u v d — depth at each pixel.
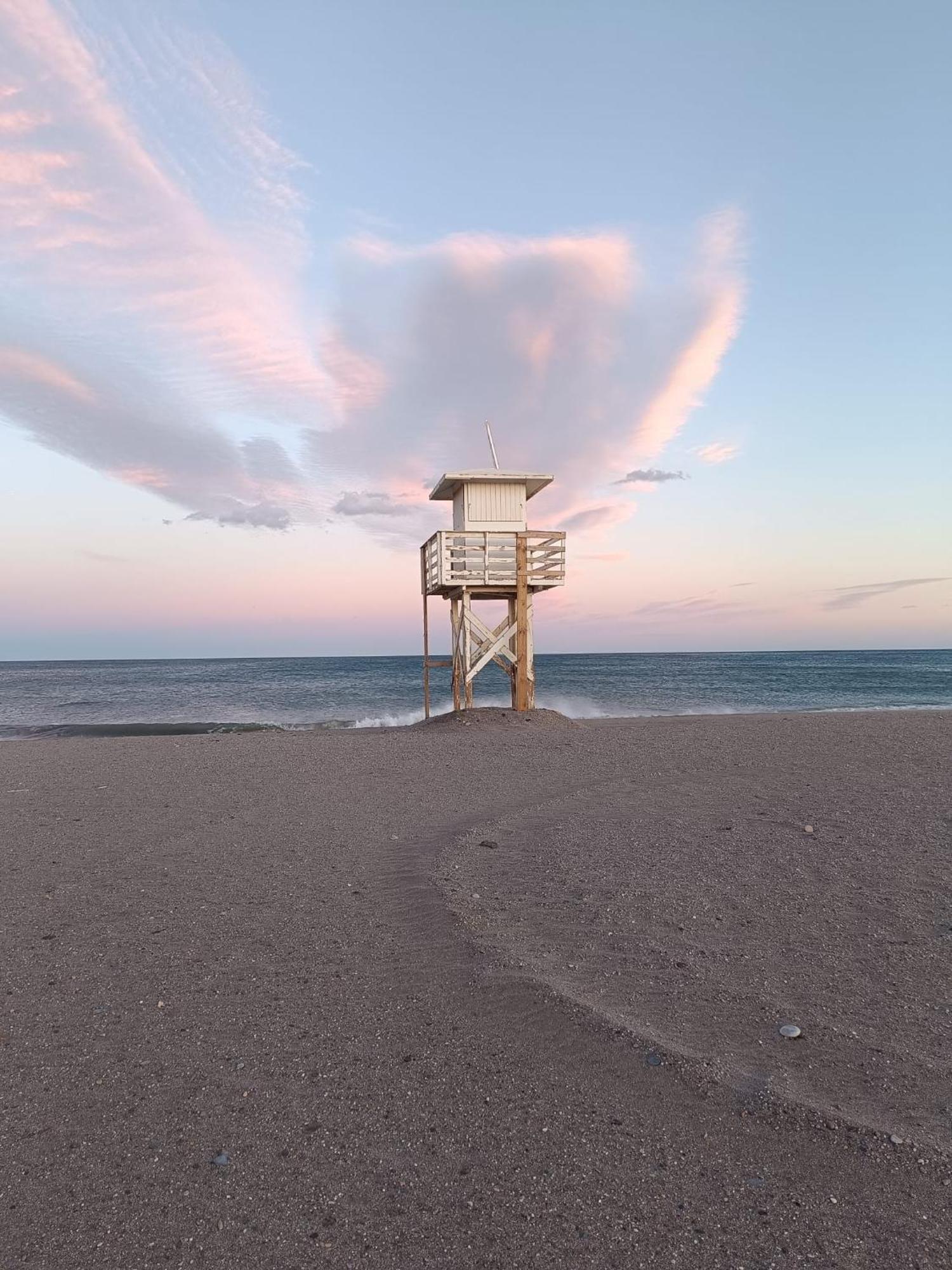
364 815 10.52
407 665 149.00
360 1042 4.52
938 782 11.94
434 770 14.00
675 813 10.07
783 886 7.02
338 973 5.49
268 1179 3.36
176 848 8.97
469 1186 3.27
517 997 4.96
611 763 14.33
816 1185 3.20
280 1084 4.10
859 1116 3.62
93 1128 3.76
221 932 6.30
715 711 38.34
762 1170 3.31
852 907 6.46
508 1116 3.76
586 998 4.89
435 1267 2.84
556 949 5.73
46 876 7.96
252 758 16.16
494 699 50.28
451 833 9.34
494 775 13.31
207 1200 3.23
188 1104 3.94
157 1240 3.02
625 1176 3.30
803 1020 4.57
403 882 7.46
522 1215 3.08
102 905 7.02
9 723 35.81
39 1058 4.43
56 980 5.45
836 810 10.05
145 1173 3.42
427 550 24.08
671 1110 3.76
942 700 47.12
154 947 6.02
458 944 5.88
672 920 6.25
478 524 22.48
